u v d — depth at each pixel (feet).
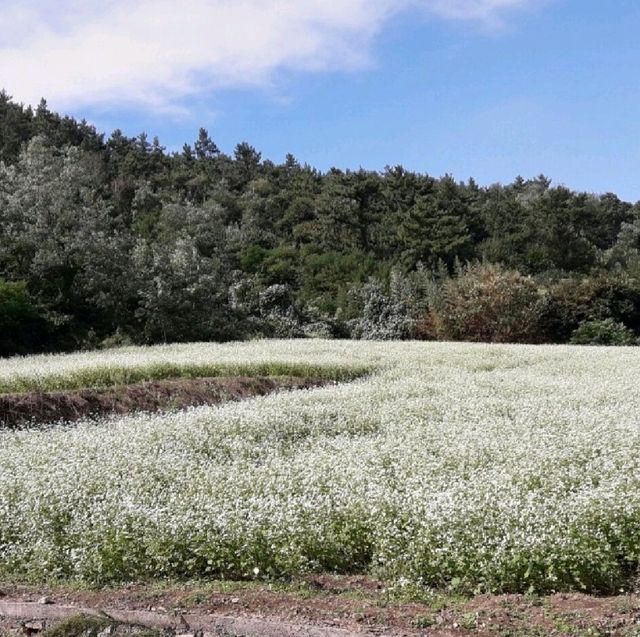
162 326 126.00
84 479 31.45
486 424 42.60
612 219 282.77
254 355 81.71
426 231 205.77
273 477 30.35
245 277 161.68
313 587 22.61
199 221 185.88
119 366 67.62
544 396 54.80
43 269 124.57
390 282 165.17
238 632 19.45
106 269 127.95
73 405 55.93
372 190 241.14
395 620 19.56
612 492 26.07
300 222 239.50
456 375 68.74
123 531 24.52
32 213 129.49
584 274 197.77
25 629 20.58
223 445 40.70
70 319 123.03
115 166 262.88
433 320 146.20
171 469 33.83
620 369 73.31
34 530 26.30
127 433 42.68
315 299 162.09
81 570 23.94
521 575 22.00
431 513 24.44
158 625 20.06
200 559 24.27
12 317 112.27
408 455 34.71
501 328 140.05
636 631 18.25
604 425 39.65
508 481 29.14
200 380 65.77
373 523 25.13
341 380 71.77
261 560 23.67
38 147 146.41
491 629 18.69
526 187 338.95
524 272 194.70
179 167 285.84
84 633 19.67
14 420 52.19
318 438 42.83
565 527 23.59
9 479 31.40
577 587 22.44
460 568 22.18
